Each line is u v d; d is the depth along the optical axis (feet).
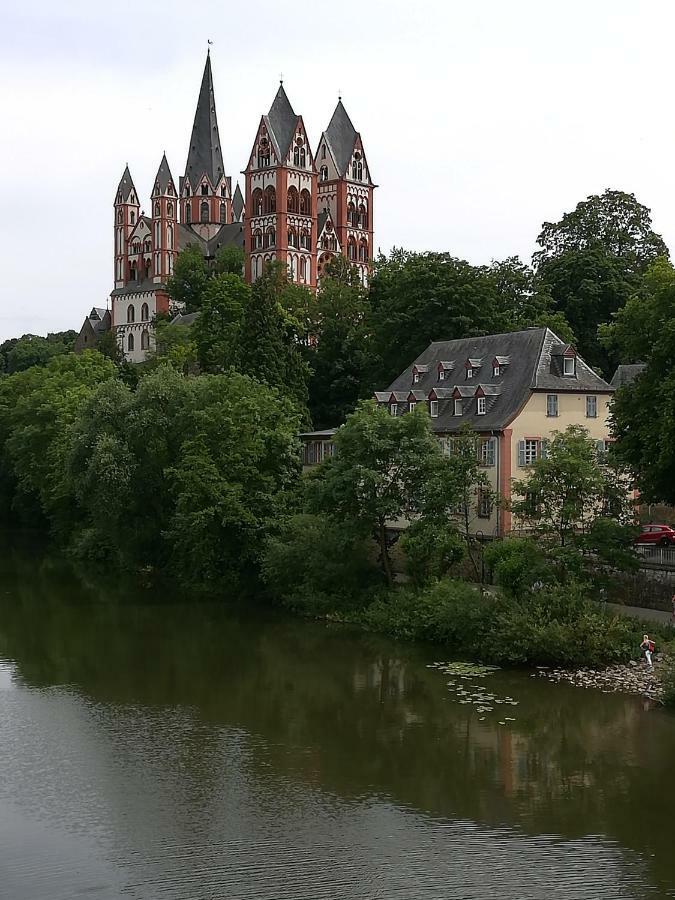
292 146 562.25
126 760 118.11
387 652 169.68
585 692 142.41
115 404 250.98
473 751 121.19
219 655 168.96
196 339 382.22
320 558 199.00
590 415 226.99
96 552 283.18
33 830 98.68
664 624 157.89
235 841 96.12
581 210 364.99
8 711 137.28
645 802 105.70
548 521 179.11
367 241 604.49
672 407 154.20
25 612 206.80
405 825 99.96
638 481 171.01
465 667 158.10
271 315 297.94
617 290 330.95
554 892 86.12
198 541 224.33
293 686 150.20
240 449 230.68
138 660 165.99
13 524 400.26
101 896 85.76
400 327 305.12
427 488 185.16
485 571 192.54
